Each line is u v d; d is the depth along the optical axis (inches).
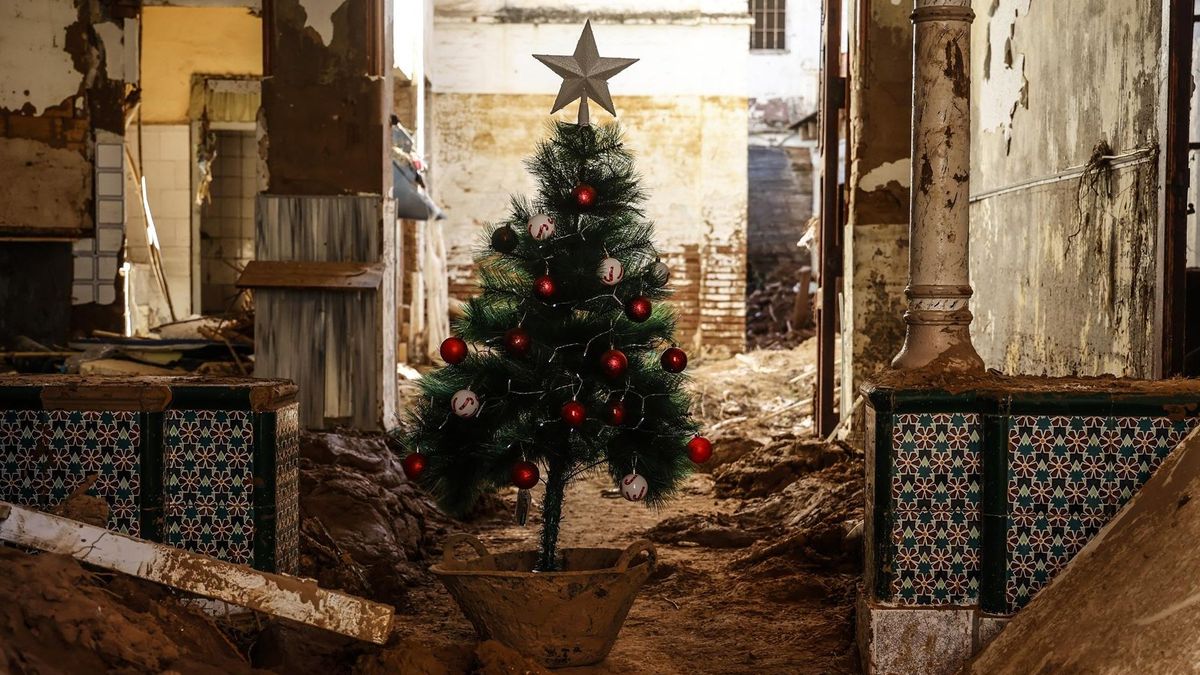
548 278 177.8
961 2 177.3
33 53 369.1
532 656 172.1
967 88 178.4
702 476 360.8
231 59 552.4
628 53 680.4
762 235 927.7
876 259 365.4
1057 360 279.7
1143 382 172.9
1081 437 165.0
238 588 148.5
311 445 282.8
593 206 181.3
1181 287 216.5
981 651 162.9
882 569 169.2
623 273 181.0
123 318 380.8
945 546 168.9
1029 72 307.3
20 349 362.0
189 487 171.3
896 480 168.7
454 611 211.2
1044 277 290.8
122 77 372.5
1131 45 234.4
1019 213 314.3
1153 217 221.6
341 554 217.6
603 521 298.0
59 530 145.6
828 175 386.6
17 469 169.8
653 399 182.4
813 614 205.8
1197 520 142.6
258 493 170.7
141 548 146.9
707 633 196.9
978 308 360.5
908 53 361.4
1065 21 277.6
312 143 350.9
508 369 181.5
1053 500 165.6
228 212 626.8
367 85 348.8
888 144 363.3
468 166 684.1
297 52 349.7
